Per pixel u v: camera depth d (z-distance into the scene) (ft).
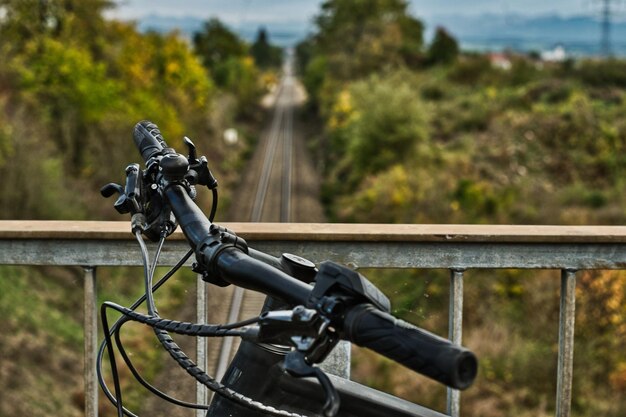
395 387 45.55
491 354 51.11
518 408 47.21
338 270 3.65
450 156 107.24
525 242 7.61
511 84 144.77
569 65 145.48
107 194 5.06
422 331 3.36
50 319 56.65
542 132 112.98
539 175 103.91
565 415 7.87
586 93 129.59
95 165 84.43
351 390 4.83
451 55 183.21
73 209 70.18
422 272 54.54
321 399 4.76
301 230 7.54
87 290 7.57
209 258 4.23
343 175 122.72
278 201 117.80
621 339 47.96
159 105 119.14
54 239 7.45
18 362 48.67
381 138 108.27
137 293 55.93
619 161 106.11
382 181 98.37
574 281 7.77
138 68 119.24
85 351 7.47
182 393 12.90
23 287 58.49
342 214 100.17
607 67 140.05
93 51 112.27
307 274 4.93
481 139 114.52
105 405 34.68
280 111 269.03
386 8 241.35
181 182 4.80
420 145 108.27
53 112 84.48
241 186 130.00
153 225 4.94
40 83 85.66
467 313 55.42
